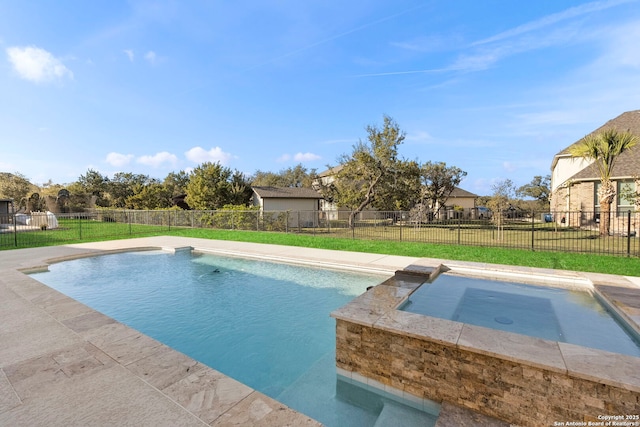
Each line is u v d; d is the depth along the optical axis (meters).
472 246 10.88
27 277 6.84
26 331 3.90
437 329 3.40
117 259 10.95
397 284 5.79
